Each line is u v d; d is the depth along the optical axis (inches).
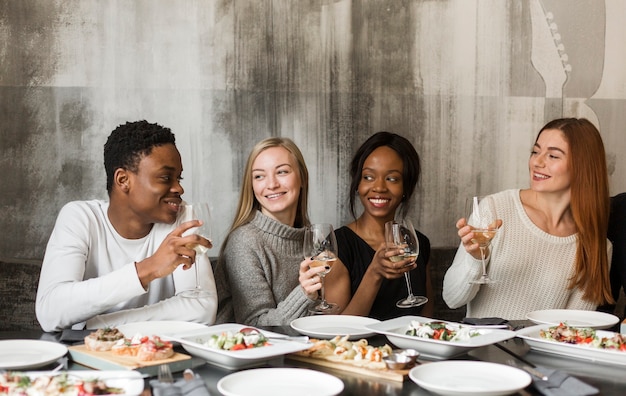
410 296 89.6
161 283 88.9
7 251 121.2
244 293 97.5
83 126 122.0
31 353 64.5
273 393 53.7
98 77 122.0
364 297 99.8
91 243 87.5
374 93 130.8
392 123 131.8
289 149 105.1
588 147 100.9
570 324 80.6
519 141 136.5
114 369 59.9
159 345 62.6
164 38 123.7
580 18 137.0
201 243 76.7
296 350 61.7
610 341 67.8
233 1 125.3
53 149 121.4
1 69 119.3
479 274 95.1
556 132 102.6
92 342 64.2
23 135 120.5
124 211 88.1
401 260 85.1
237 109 126.6
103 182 123.1
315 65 128.5
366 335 72.9
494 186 136.0
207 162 126.2
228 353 59.7
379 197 113.4
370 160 114.5
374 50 130.3
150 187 86.0
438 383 56.7
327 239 81.3
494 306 105.0
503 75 135.2
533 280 104.3
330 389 54.3
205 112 125.6
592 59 137.9
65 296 78.9
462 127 134.3
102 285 77.6
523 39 135.5
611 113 139.2
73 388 51.8
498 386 56.2
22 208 121.2
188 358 61.7
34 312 113.8
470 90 134.2
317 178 129.6
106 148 88.5
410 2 131.0
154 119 124.1
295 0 127.3
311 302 88.5
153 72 123.6
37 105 120.6
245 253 99.0
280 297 100.7
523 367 61.4
